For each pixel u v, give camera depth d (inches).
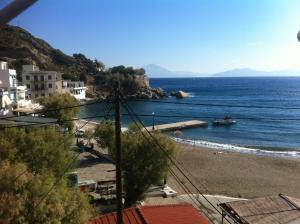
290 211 889.5
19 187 746.2
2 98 2864.2
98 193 1391.5
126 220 823.7
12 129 1178.6
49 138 1228.5
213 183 1702.8
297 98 7815.0
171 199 1417.3
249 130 3752.5
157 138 1328.7
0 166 812.6
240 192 1576.0
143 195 1320.1
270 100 7337.6
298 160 2290.8
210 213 1256.8
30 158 1105.4
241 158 2285.9
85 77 7731.3
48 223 727.7
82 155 2122.3
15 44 7618.1
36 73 5305.1
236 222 886.4
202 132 3595.0
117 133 470.3
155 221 819.4
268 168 2038.6
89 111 5393.7
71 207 787.4
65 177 1075.3
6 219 694.5
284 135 3479.3
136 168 1274.6
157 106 6412.4
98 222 834.8
